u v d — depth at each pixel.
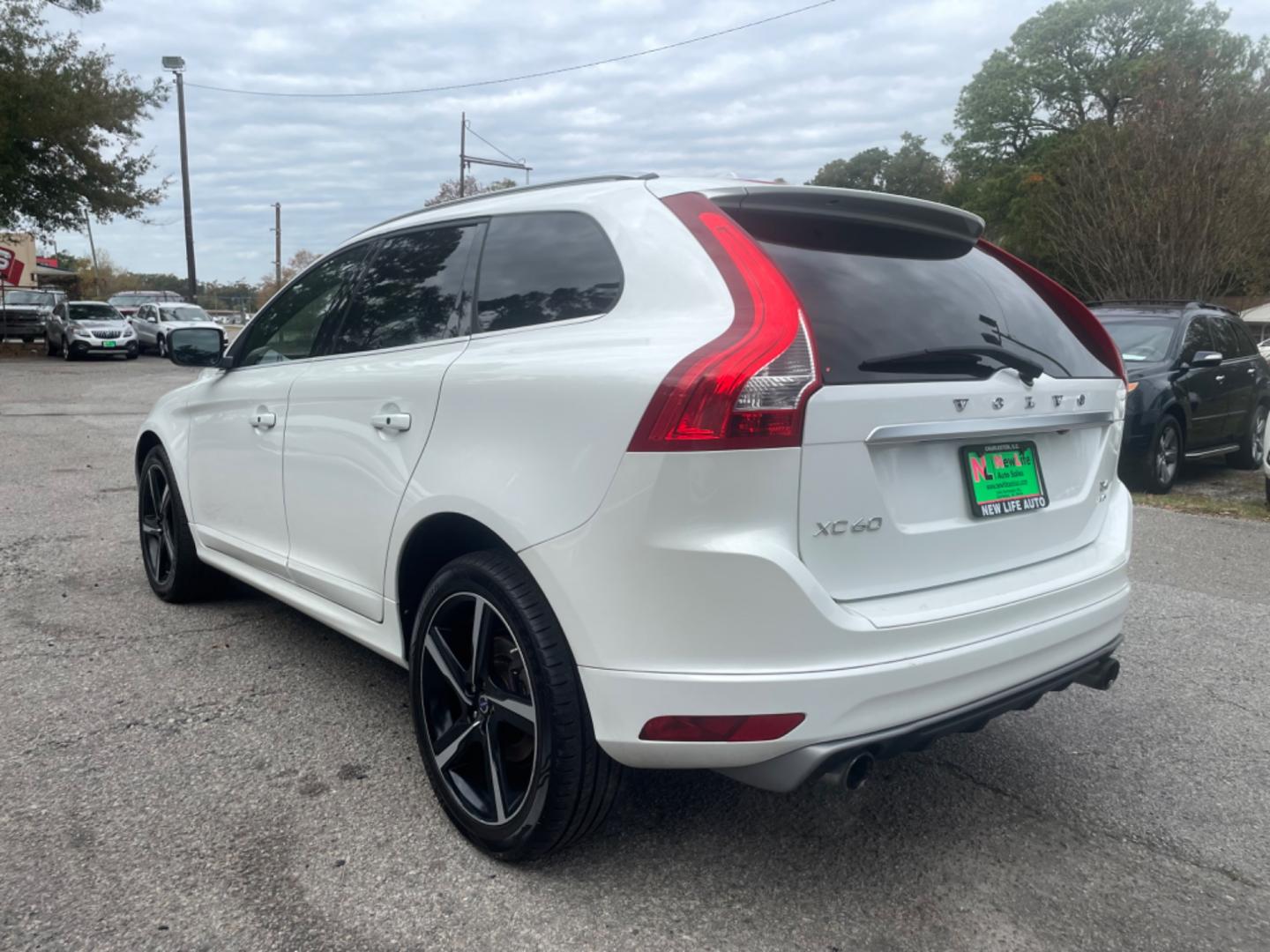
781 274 2.38
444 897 2.57
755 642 2.21
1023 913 2.56
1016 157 47.28
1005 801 3.16
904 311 2.58
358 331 3.50
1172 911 2.59
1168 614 5.20
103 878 2.60
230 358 4.31
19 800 2.99
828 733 2.25
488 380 2.69
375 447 3.13
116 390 18.47
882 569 2.41
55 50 26.39
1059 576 2.82
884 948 2.41
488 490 2.61
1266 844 2.93
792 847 2.86
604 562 2.31
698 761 2.29
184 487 4.63
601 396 2.34
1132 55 43.75
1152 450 8.91
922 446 2.51
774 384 2.19
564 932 2.44
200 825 2.88
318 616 3.60
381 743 3.45
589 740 2.46
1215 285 20.97
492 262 3.03
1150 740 3.63
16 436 11.48
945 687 2.41
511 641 2.64
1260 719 3.83
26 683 3.92
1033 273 3.21
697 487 2.18
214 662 4.20
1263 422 11.29
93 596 5.11
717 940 2.42
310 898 2.54
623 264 2.60
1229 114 20.48
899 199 2.77
